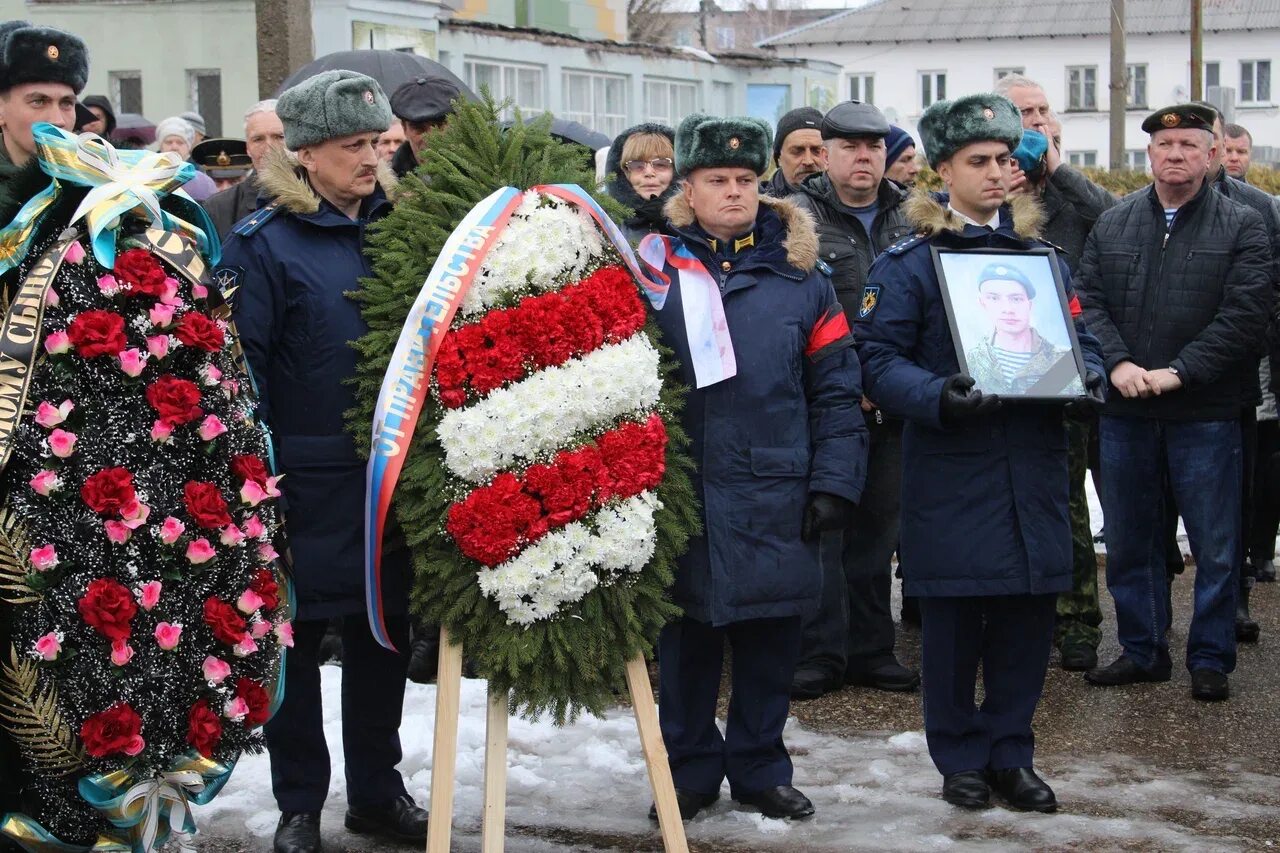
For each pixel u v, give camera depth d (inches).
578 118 845.8
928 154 201.5
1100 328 243.1
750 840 183.9
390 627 180.7
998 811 192.7
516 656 162.2
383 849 183.2
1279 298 256.4
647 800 197.9
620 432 168.2
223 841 184.4
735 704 193.0
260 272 172.2
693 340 182.4
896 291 196.9
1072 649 255.4
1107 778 204.1
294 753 178.4
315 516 173.3
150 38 721.6
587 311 166.1
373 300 170.4
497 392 162.1
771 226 189.3
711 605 181.6
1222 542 237.9
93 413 144.9
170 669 147.0
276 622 158.6
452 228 168.1
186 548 148.0
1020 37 1916.8
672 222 188.5
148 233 151.3
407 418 162.6
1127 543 244.5
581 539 163.6
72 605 142.4
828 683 243.6
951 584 191.3
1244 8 1905.8
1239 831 184.9
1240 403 241.4
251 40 708.0
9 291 149.7
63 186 150.1
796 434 186.1
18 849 150.9
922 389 188.5
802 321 186.2
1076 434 253.8
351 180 175.2
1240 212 238.5
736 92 981.8
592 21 959.0
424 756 212.2
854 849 180.4
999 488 191.2
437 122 240.1
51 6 729.6
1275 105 1898.4
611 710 231.8
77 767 145.8
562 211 168.6
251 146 251.9
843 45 1977.1
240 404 156.6
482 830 177.2
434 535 164.9
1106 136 1920.5
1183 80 1903.3
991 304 193.8
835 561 241.6
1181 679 249.1
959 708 196.7
